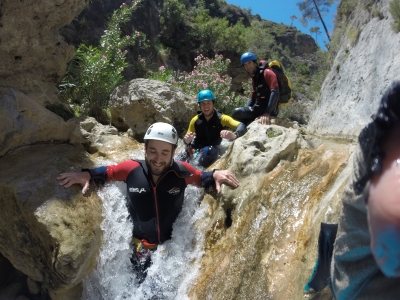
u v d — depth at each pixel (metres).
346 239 1.30
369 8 5.09
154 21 18.02
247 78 18.31
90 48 7.38
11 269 4.16
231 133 4.68
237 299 3.01
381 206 0.93
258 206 3.53
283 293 2.77
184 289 3.43
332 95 5.73
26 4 4.58
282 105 5.91
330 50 7.36
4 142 4.12
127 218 3.84
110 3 14.34
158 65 15.90
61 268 3.14
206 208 3.93
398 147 0.99
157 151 3.59
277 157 3.92
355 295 1.29
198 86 9.39
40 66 5.27
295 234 3.09
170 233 3.88
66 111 5.60
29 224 3.45
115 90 6.32
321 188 3.27
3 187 3.62
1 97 4.17
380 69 3.94
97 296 3.57
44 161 4.07
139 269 3.72
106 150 5.05
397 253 0.90
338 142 4.39
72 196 3.56
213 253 3.54
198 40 19.48
